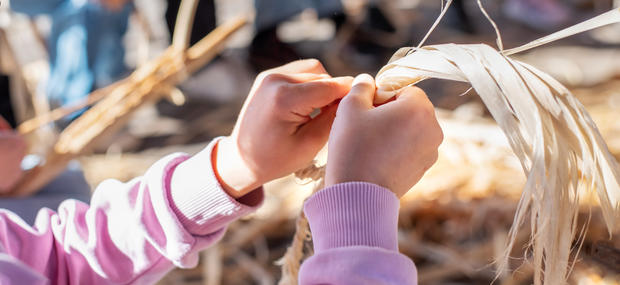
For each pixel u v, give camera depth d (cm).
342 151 55
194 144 223
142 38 250
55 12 233
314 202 55
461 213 141
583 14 379
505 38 340
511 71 56
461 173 151
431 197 144
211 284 130
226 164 65
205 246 69
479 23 377
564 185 55
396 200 54
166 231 67
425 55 60
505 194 142
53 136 185
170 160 70
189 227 68
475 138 162
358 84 59
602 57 292
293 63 69
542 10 362
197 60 119
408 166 55
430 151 56
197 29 249
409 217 143
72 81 227
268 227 149
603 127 182
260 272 135
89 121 113
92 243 69
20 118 153
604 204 57
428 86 261
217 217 67
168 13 252
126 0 238
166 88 118
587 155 56
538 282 55
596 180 57
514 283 119
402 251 137
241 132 64
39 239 69
